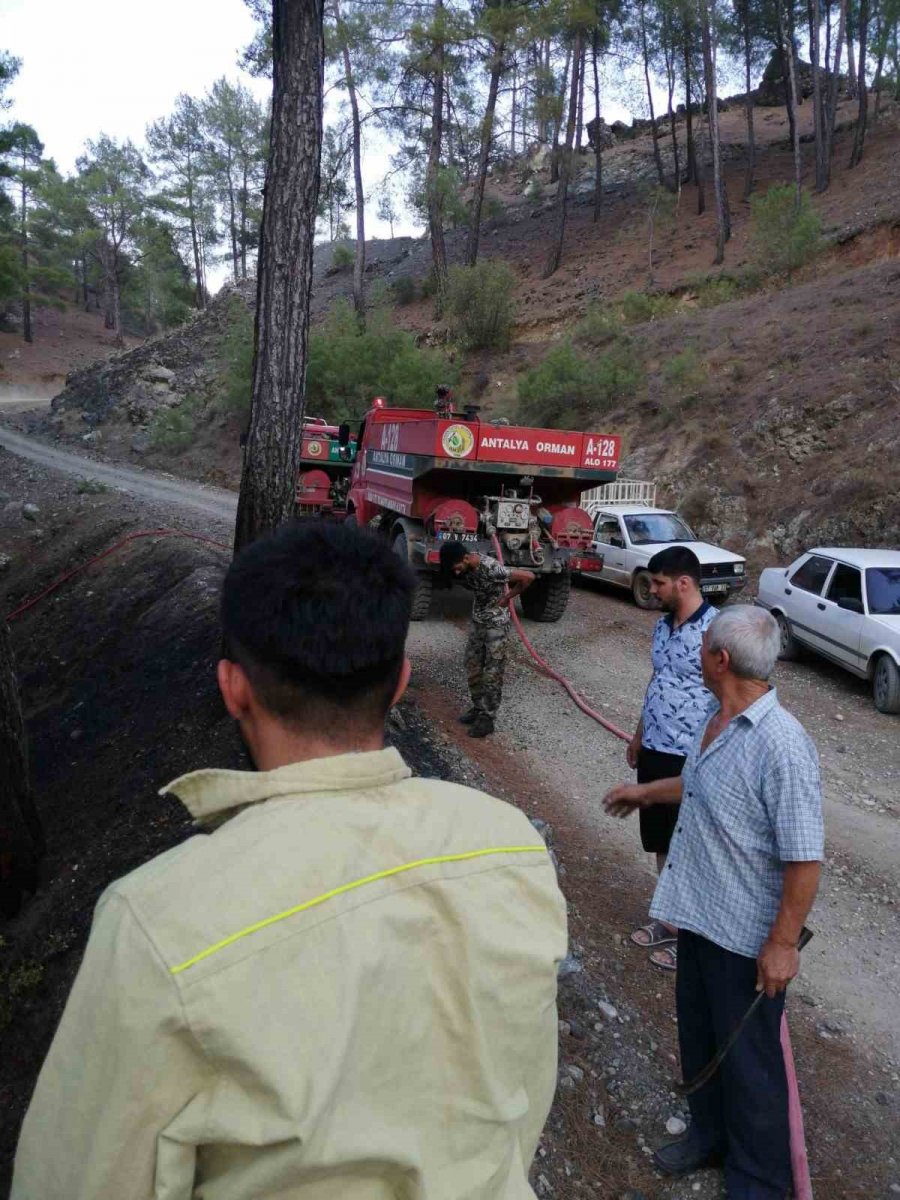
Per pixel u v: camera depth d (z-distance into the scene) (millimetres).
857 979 4605
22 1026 5242
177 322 63625
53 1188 943
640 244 37094
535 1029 1168
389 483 11570
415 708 7953
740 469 17094
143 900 1003
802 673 10836
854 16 39938
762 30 37594
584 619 12469
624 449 20109
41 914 6148
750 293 26922
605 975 4254
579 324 28812
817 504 15312
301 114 6508
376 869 1086
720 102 58750
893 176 30672
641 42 39625
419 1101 1050
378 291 40156
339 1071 945
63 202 61531
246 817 1125
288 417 6793
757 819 2754
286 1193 935
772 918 2779
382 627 1244
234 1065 910
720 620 2875
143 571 14000
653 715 4262
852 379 16891
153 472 31703
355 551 1304
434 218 37188
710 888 2865
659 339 23531
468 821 1237
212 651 9375
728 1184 2883
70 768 9141
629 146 54844
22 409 50031
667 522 14250
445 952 1096
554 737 7840
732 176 41656
